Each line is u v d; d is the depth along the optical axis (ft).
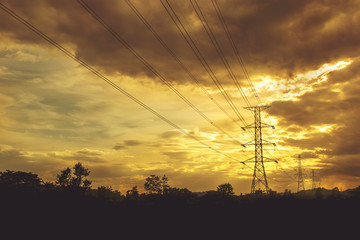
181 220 174.29
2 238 115.44
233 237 144.46
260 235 149.18
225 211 193.06
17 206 149.28
